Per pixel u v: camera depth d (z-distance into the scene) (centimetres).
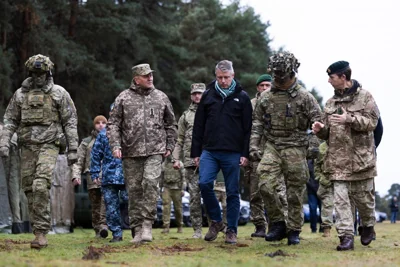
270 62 802
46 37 2761
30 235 1220
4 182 1399
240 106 853
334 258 672
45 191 772
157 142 872
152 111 875
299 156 816
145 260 646
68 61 2820
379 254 722
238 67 4712
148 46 3306
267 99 824
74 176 1086
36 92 794
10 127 801
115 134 866
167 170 1507
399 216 5800
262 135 847
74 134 802
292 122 812
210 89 872
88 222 1953
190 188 1076
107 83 3019
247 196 4575
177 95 3700
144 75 873
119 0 3303
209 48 4597
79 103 3055
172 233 1424
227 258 670
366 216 812
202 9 4719
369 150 780
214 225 906
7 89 2533
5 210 1394
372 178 790
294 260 644
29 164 792
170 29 3672
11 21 2822
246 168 1030
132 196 880
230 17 4841
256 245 834
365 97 776
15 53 2869
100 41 3092
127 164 877
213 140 854
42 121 787
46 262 601
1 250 755
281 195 980
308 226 2052
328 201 1184
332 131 780
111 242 926
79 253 717
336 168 775
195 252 750
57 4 2909
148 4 3450
